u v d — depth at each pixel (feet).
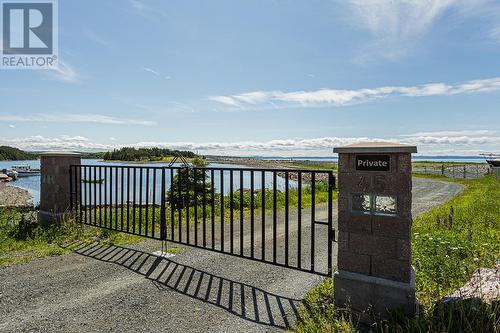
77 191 25.35
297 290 14.12
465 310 9.65
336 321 10.94
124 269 16.53
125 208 38.04
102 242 21.57
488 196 46.70
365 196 11.34
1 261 17.48
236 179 112.78
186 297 13.32
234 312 12.04
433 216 32.17
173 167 19.57
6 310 12.00
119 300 12.93
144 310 12.11
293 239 23.94
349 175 11.60
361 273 11.36
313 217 13.94
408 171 10.51
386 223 10.89
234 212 35.47
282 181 112.06
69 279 15.11
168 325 11.03
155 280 15.10
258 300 13.08
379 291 10.93
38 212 26.00
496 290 10.67
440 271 14.64
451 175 124.98
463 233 22.26
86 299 13.00
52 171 24.99
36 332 10.46
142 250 19.95
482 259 15.51
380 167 10.96
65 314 11.73
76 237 22.54
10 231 23.32
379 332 10.27
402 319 10.18
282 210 38.01
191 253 19.45
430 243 17.87
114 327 10.84
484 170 162.30
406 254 10.55
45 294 13.43
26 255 18.61
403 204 10.59
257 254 19.79
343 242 11.71
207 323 11.19
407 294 10.45
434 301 11.46
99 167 23.47
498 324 8.93
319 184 68.80
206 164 39.32
